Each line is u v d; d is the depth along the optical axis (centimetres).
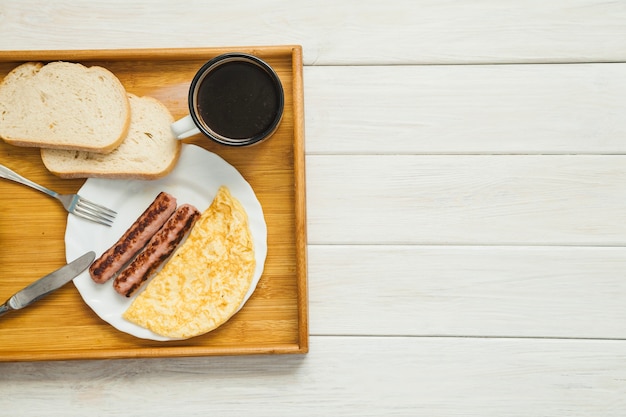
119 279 79
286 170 81
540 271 83
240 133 77
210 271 80
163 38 84
